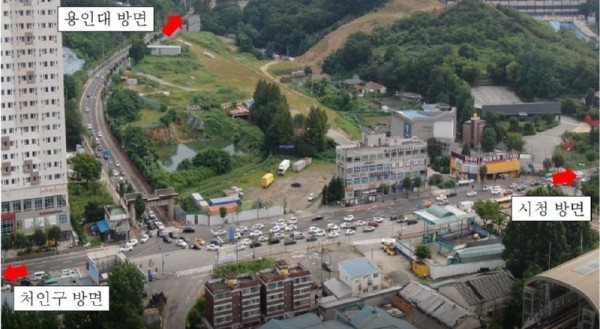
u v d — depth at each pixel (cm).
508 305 17950
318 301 19075
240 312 18150
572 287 15850
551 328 16950
